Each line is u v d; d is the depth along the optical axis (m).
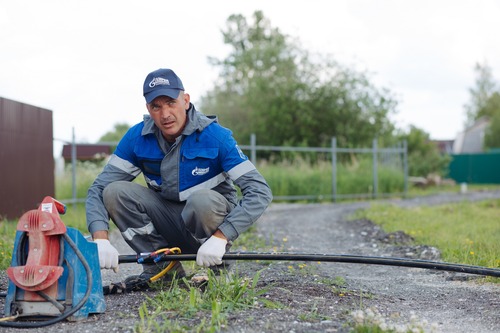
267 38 39.16
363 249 7.68
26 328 3.34
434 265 3.89
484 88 65.69
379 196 19.09
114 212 4.17
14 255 3.50
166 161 4.10
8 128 9.25
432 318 3.82
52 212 3.47
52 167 10.96
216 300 3.66
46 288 3.44
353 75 26.23
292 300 3.95
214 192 4.05
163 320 3.39
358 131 26.02
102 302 3.61
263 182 4.04
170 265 4.36
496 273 3.82
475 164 34.44
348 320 3.45
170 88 3.85
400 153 21.58
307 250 7.53
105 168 4.27
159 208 4.27
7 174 9.16
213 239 3.85
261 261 5.88
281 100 26.34
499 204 14.95
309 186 17.73
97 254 3.62
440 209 13.02
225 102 33.09
